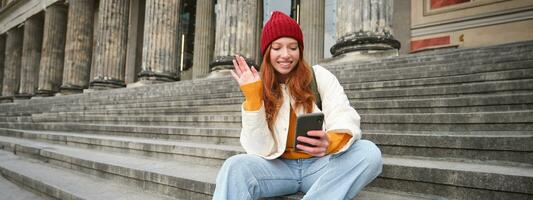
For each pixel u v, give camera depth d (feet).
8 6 101.14
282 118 7.02
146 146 16.78
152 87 39.70
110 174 13.62
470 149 9.61
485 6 45.32
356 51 28.63
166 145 15.69
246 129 6.75
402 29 51.96
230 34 40.68
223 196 6.25
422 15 50.57
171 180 10.96
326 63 30.78
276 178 6.93
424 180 8.19
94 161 14.62
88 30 74.54
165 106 29.81
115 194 11.36
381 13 28.94
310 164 7.14
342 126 6.19
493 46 21.54
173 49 52.39
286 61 6.96
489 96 12.96
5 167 17.08
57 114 36.11
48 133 26.53
